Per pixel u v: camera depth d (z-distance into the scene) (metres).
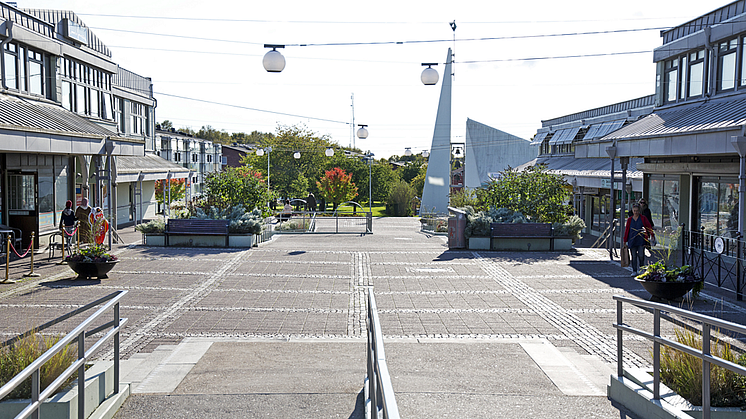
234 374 6.76
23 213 19.30
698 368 5.14
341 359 7.50
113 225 22.84
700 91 18.91
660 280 10.88
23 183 19.23
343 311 10.54
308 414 5.31
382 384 2.89
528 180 22.69
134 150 20.94
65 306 10.52
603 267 16.08
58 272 14.18
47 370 4.83
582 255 18.69
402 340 8.41
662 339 4.92
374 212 78.62
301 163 71.62
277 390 6.11
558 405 5.60
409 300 11.54
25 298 11.15
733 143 12.08
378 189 78.75
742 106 15.05
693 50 19.22
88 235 17.62
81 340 4.53
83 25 24.09
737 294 11.52
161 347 8.06
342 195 64.81
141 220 34.88
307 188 69.75
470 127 56.91
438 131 53.06
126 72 33.12
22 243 19.09
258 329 9.18
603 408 5.52
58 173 21.19
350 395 5.88
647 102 28.73
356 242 23.77
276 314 10.23
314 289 12.61
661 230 20.88
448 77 52.34
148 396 5.79
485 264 16.52
